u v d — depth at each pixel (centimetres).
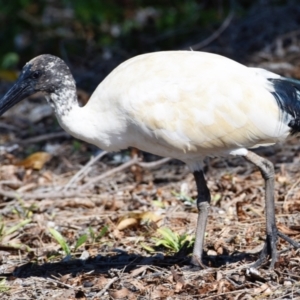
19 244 1119
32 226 1196
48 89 1001
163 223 1157
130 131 972
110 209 1245
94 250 1089
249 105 926
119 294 920
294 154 1385
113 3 2320
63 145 1566
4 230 1178
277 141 950
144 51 2097
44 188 1366
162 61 962
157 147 976
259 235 1078
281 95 933
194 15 2166
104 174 1352
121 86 959
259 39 1908
